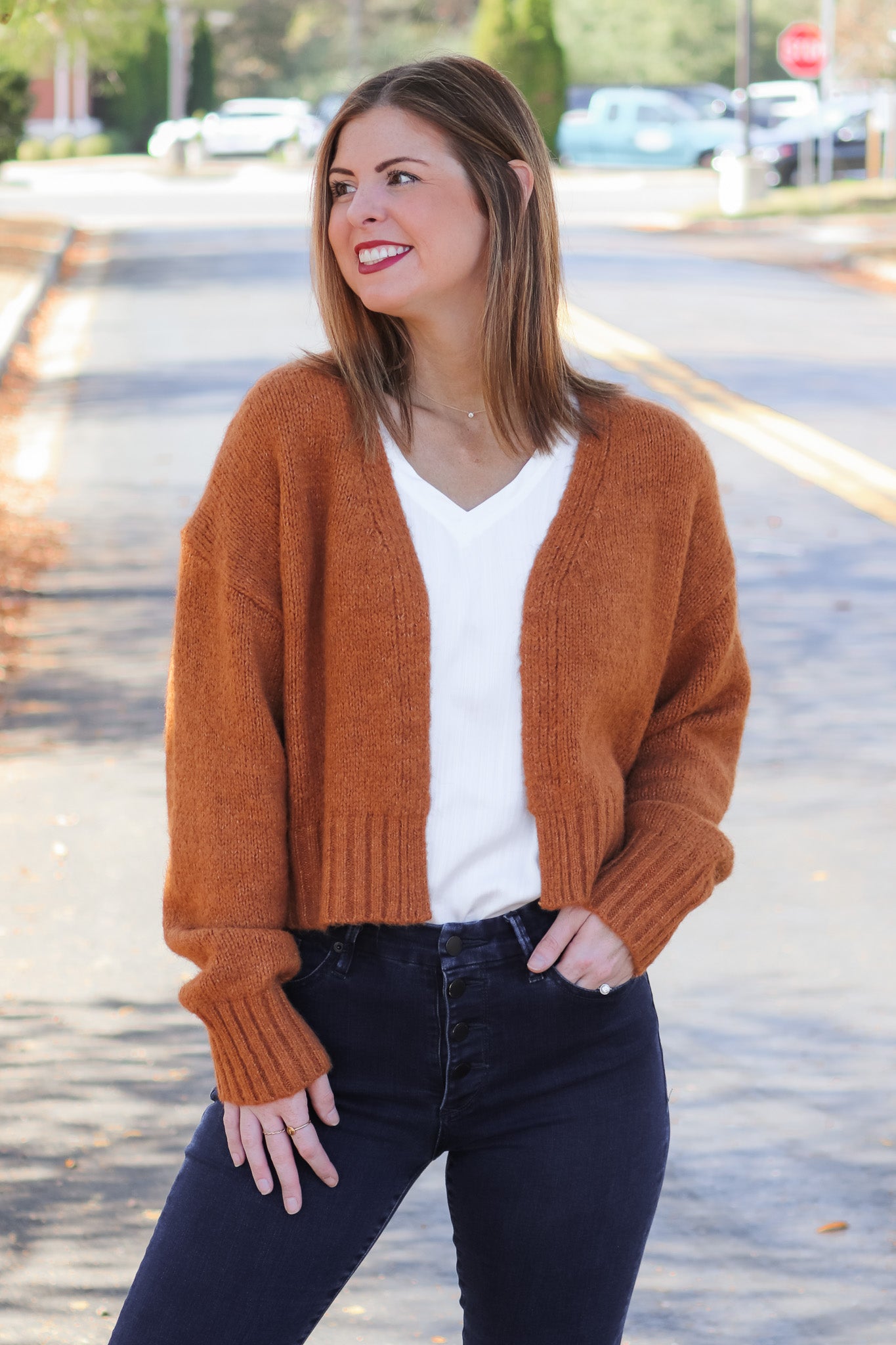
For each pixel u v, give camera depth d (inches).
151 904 230.2
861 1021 202.1
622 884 99.0
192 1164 96.4
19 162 2118.6
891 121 1551.4
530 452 100.5
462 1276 102.0
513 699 97.5
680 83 2588.6
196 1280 93.2
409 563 96.3
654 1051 102.2
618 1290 99.0
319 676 99.0
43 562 397.4
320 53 3102.9
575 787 98.0
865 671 332.5
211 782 97.3
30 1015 201.0
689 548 105.8
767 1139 177.6
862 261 1042.1
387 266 98.0
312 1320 95.6
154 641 343.3
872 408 600.4
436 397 101.6
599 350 708.7
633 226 1341.0
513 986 97.2
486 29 1850.4
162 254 1105.4
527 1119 98.0
